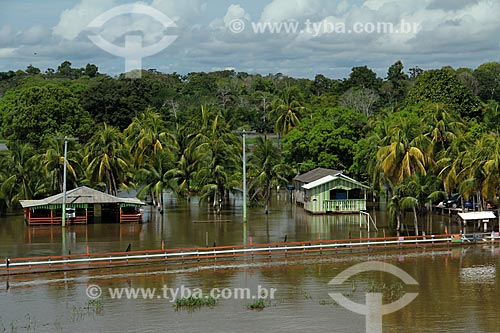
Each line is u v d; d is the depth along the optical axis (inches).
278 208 3491.6
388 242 2285.9
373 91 6309.1
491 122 3786.9
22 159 3181.6
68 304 1637.6
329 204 3201.3
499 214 2517.2
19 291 1748.3
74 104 4633.4
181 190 3294.8
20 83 7436.0
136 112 5285.4
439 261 2123.5
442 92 4266.7
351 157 3762.3
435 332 1438.2
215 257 2107.5
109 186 3319.4
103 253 2094.0
